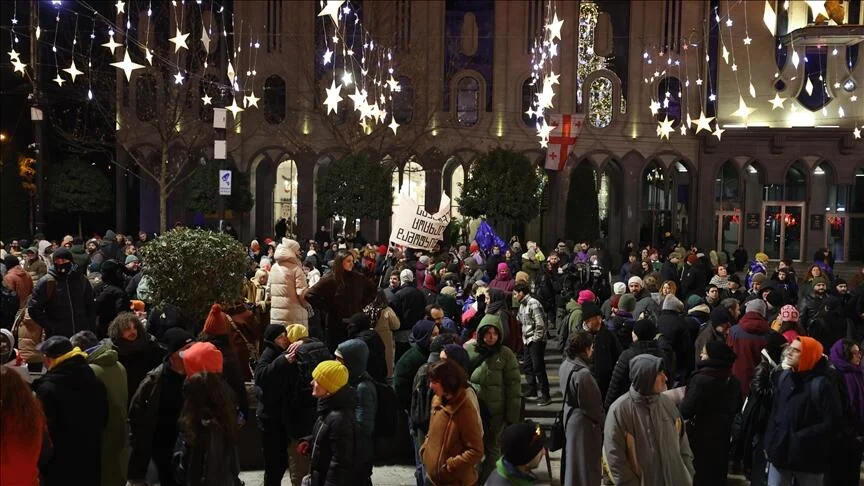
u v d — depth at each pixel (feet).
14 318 42.63
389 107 114.73
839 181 112.16
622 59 117.39
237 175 111.24
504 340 33.55
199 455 18.80
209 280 33.88
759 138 112.78
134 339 24.67
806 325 42.04
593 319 29.66
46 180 113.91
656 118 116.67
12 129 117.50
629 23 116.67
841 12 87.76
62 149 122.93
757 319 31.01
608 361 29.81
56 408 19.47
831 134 111.04
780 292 41.01
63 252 35.09
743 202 115.96
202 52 111.86
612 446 20.47
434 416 19.06
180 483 19.53
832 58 112.16
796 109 113.70
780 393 22.17
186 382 19.11
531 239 120.37
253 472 30.35
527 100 117.70
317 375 19.30
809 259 115.03
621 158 116.98
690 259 58.70
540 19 116.67
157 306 33.53
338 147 117.19
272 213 121.19
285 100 118.11
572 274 53.31
